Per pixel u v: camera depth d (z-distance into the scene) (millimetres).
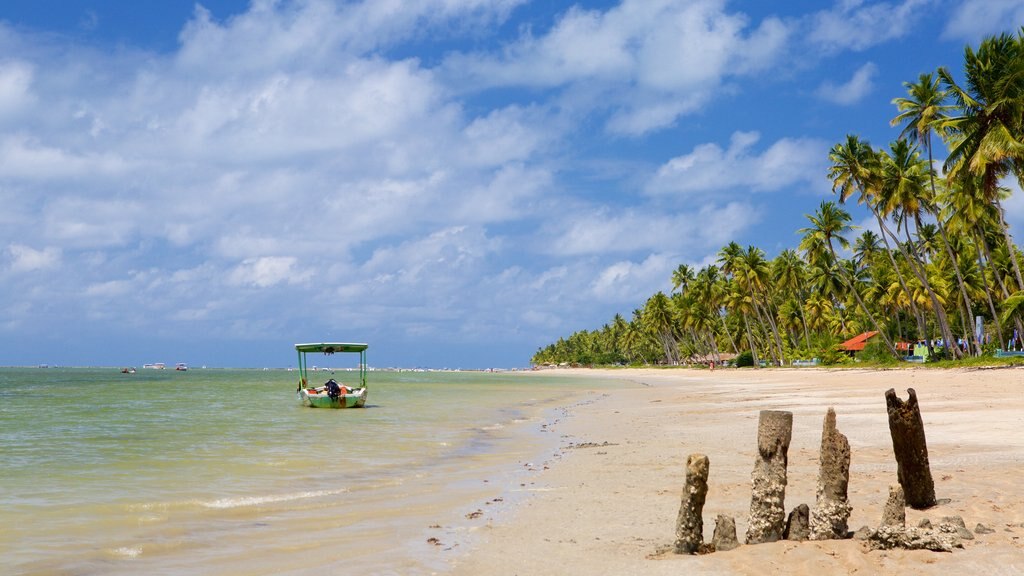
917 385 38625
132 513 11867
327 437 23781
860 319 104250
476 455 19219
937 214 58031
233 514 11797
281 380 106000
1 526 10930
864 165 58781
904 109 54375
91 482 14898
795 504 10633
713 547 8195
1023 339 59156
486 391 63844
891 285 76562
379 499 13023
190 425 28188
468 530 10336
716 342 145250
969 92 43594
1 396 53406
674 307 129875
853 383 47281
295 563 8859
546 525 10414
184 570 8664
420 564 8617
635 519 10500
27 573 8602
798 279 98312
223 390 66188
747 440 20062
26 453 19453
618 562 8125
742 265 96250
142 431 25719
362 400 40156
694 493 8148
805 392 41156
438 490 13844
